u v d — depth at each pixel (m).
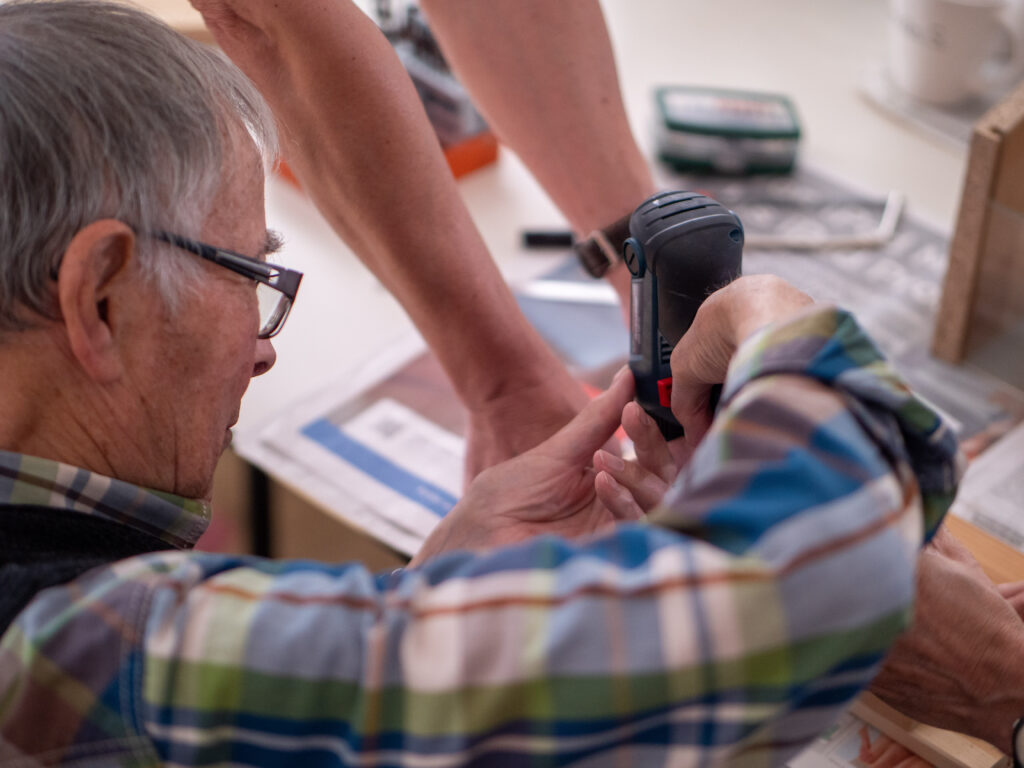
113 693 0.45
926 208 1.26
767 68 1.49
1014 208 0.91
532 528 0.72
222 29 0.77
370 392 1.09
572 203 0.96
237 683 0.44
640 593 0.42
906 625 0.44
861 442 0.44
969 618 0.59
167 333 0.55
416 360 1.12
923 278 1.16
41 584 0.49
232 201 0.56
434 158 0.81
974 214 0.93
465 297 0.84
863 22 1.57
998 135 0.88
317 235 1.28
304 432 1.04
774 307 0.50
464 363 0.88
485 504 0.72
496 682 0.42
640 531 0.45
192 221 0.54
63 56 0.50
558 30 0.88
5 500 0.53
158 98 0.51
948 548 0.67
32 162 0.48
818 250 1.20
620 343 1.12
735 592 0.41
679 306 0.66
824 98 1.43
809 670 0.42
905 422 0.46
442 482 0.99
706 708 0.42
